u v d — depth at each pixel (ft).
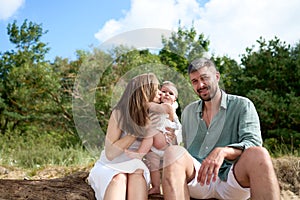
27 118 33.17
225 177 8.42
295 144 23.53
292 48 27.45
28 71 32.89
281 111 24.36
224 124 8.67
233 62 28.50
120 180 7.81
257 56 27.22
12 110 33.71
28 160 20.97
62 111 31.91
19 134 30.66
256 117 8.61
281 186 13.14
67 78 31.81
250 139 8.21
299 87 25.99
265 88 26.20
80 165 17.49
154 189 8.82
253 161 7.52
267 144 23.15
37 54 38.17
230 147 7.98
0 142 26.20
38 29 38.70
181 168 7.61
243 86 27.04
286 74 26.32
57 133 31.68
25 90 32.73
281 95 25.96
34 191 9.12
